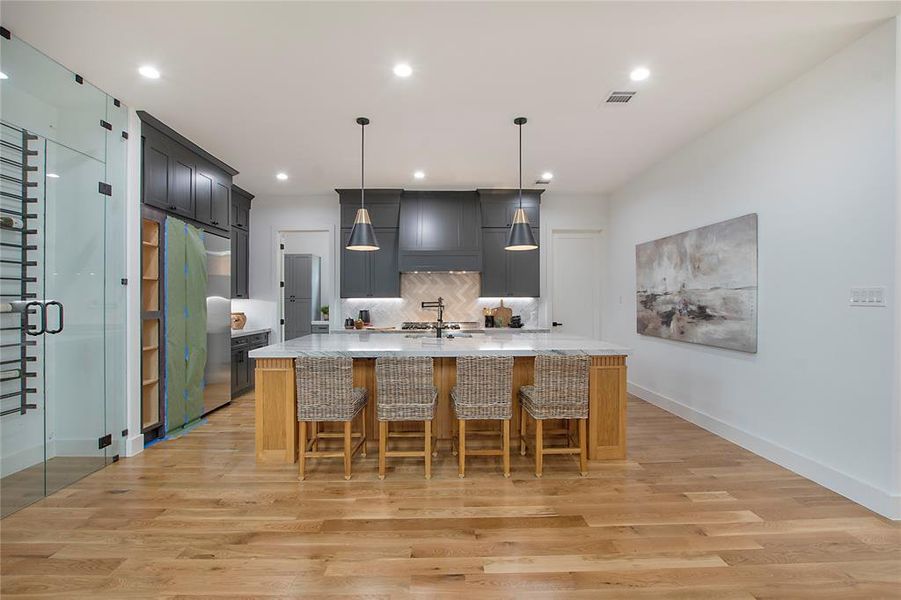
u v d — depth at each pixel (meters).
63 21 2.43
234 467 3.26
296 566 2.06
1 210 2.84
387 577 1.98
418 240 6.14
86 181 3.28
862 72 2.62
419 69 2.96
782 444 3.26
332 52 2.76
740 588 1.91
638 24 2.48
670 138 4.25
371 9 2.34
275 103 3.46
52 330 3.04
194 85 3.18
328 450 3.61
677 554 2.16
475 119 3.76
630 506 2.65
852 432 2.70
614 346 3.46
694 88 3.24
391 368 3.02
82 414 3.22
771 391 3.36
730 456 3.47
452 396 3.31
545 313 6.43
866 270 2.61
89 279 3.29
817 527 2.40
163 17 2.40
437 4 2.30
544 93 3.30
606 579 1.97
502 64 2.90
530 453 3.56
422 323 6.14
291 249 8.58
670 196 4.75
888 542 2.25
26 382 2.96
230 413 4.77
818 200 2.93
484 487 2.92
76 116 3.19
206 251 4.62
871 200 2.58
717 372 4.00
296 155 4.69
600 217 6.49
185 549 2.19
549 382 3.09
